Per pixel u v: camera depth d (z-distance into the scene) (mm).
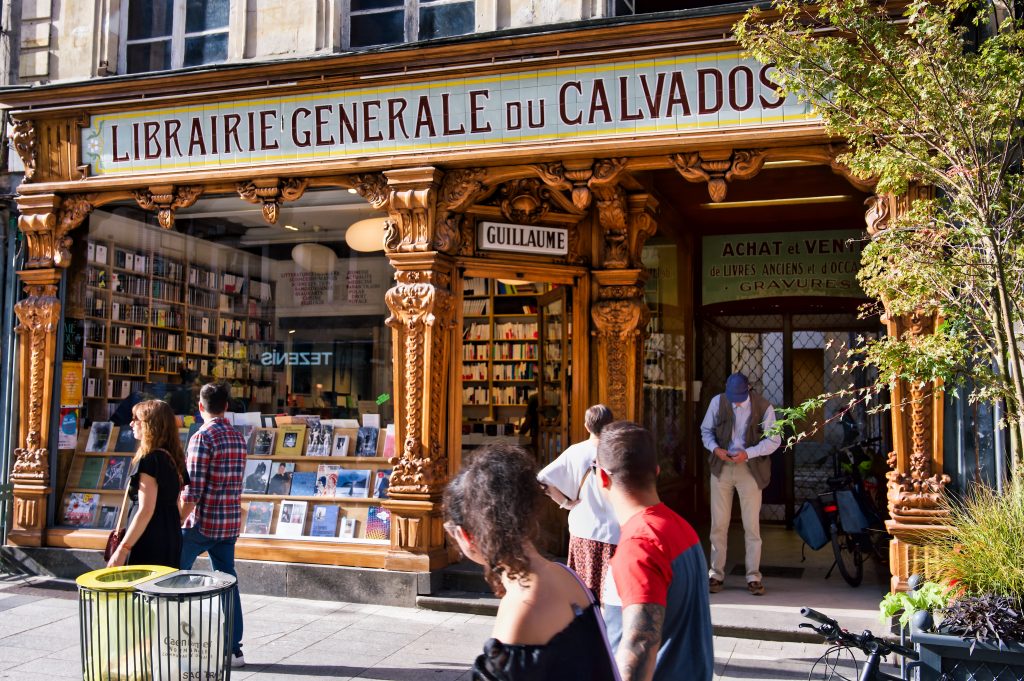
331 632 6750
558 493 5434
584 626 2395
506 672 2299
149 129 8359
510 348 9320
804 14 6316
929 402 6531
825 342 11523
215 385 5902
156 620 3893
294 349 8594
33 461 8641
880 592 7582
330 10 8453
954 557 4070
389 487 7664
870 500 8719
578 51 7172
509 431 9234
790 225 11016
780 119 6789
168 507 5344
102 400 8984
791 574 8398
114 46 9195
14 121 8703
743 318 11656
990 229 4441
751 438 7570
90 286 9047
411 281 7750
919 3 4797
